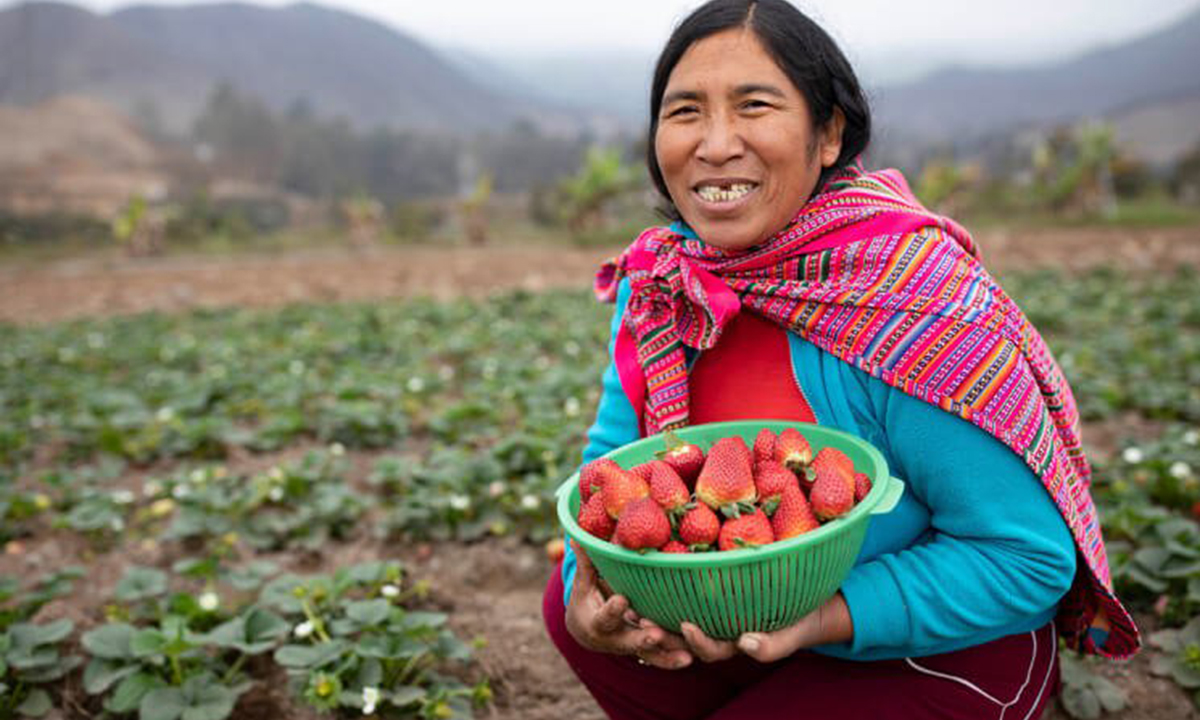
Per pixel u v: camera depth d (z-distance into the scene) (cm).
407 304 1311
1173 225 2552
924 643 168
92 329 1152
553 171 14788
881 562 169
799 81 165
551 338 918
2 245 3800
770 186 169
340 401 652
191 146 15800
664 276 184
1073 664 282
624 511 154
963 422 163
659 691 202
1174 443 453
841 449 172
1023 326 172
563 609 207
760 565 148
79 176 9562
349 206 3109
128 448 565
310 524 420
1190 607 308
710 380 188
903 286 166
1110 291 1130
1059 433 181
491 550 396
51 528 452
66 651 318
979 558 165
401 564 392
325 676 274
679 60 172
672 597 154
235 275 1959
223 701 274
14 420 650
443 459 462
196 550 418
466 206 2934
